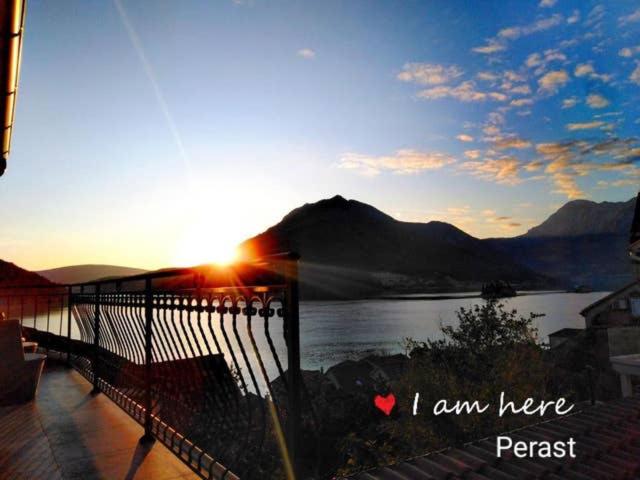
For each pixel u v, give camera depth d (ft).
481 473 14.96
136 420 11.09
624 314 116.67
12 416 12.30
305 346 298.15
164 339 9.82
